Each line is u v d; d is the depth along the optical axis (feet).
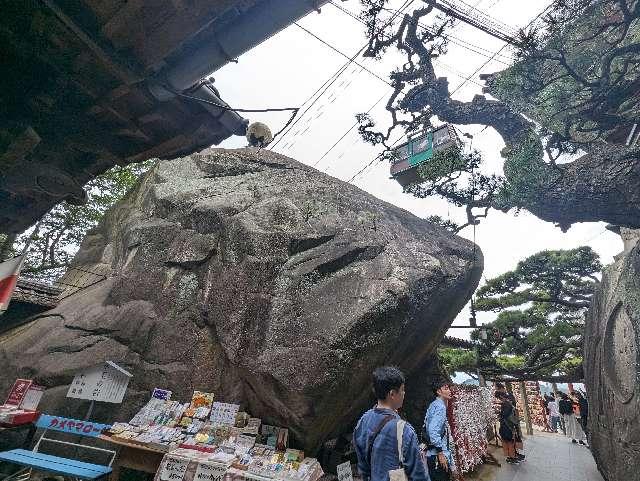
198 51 14.07
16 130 13.74
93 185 54.19
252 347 21.54
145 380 22.82
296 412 20.02
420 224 34.73
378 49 24.93
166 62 14.29
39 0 11.31
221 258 25.67
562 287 56.54
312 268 23.98
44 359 23.93
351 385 21.74
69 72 13.71
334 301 22.65
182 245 27.68
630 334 26.27
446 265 29.68
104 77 13.96
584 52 21.42
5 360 24.56
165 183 33.42
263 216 26.99
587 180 22.59
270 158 35.29
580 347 49.67
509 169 20.94
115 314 25.64
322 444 24.25
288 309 22.31
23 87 13.83
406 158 26.89
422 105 27.99
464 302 35.06
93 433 18.48
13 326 29.63
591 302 40.81
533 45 19.13
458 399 30.53
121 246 32.42
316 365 19.77
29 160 16.56
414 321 26.63
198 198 30.48
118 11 11.73
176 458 16.94
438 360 41.45
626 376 26.71
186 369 22.94
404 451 8.18
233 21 13.56
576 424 55.26
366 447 8.74
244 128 18.84
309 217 27.71
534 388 80.33
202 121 17.52
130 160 18.69
